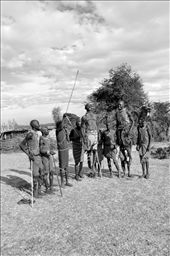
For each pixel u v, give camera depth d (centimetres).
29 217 652
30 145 789
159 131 2191
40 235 549
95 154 930
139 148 842
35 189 802
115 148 888
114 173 972
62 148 852
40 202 750
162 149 1364
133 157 1316
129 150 879
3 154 2153
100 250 457
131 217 565
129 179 857
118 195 711
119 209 616
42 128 820
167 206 597
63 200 736
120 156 886
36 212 678
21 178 1095
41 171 803
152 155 1352
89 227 548
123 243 466
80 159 913
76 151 917
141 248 443
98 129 935
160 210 581
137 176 886
